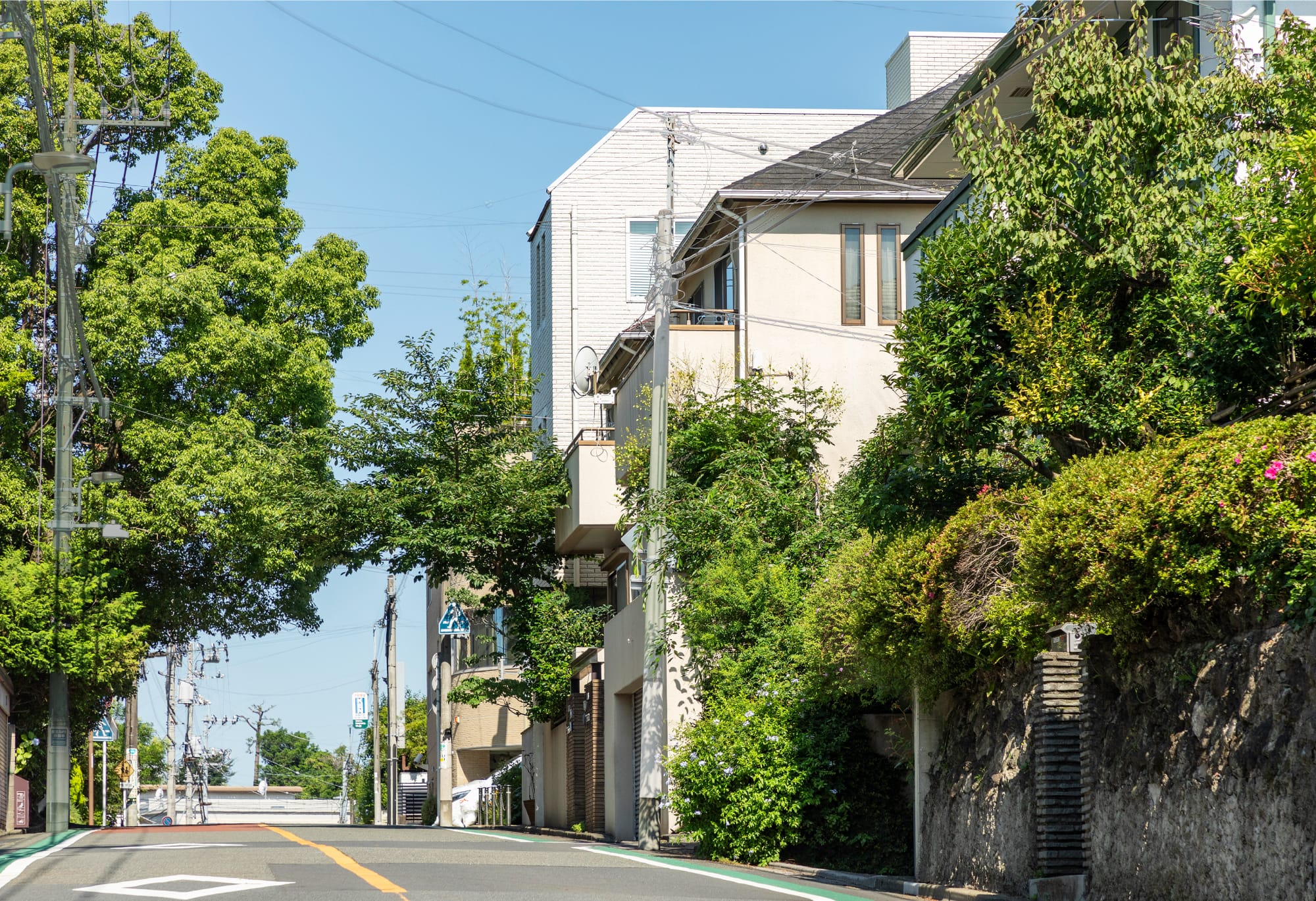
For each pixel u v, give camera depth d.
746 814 18.36
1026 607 12.38
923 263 15.95
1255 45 16.81
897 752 18.45
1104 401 14.01
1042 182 14.88
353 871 14.06
